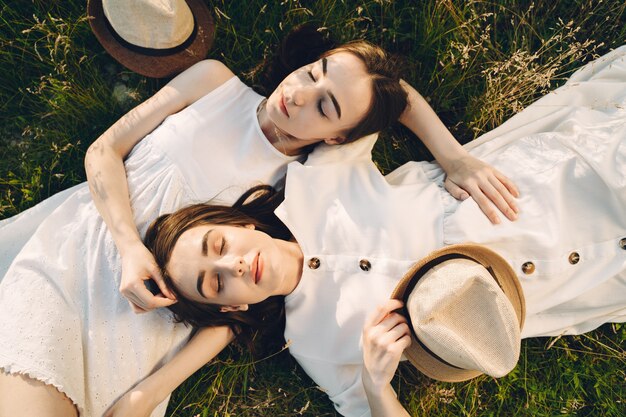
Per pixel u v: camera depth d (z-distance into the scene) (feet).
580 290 6.79
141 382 6.77
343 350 6.94
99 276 6.98
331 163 7.36
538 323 7.39
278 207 7.05
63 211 7.40
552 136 7.13
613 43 8.50
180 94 7.39
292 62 7.77
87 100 8.20
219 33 8.36
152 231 6.96
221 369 8.13
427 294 5.67
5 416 6.25
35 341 6.52
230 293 6.46
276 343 8.07
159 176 7.20
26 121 8.38
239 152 7.34
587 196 6.73
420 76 8.59
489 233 6.67
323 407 8.26
